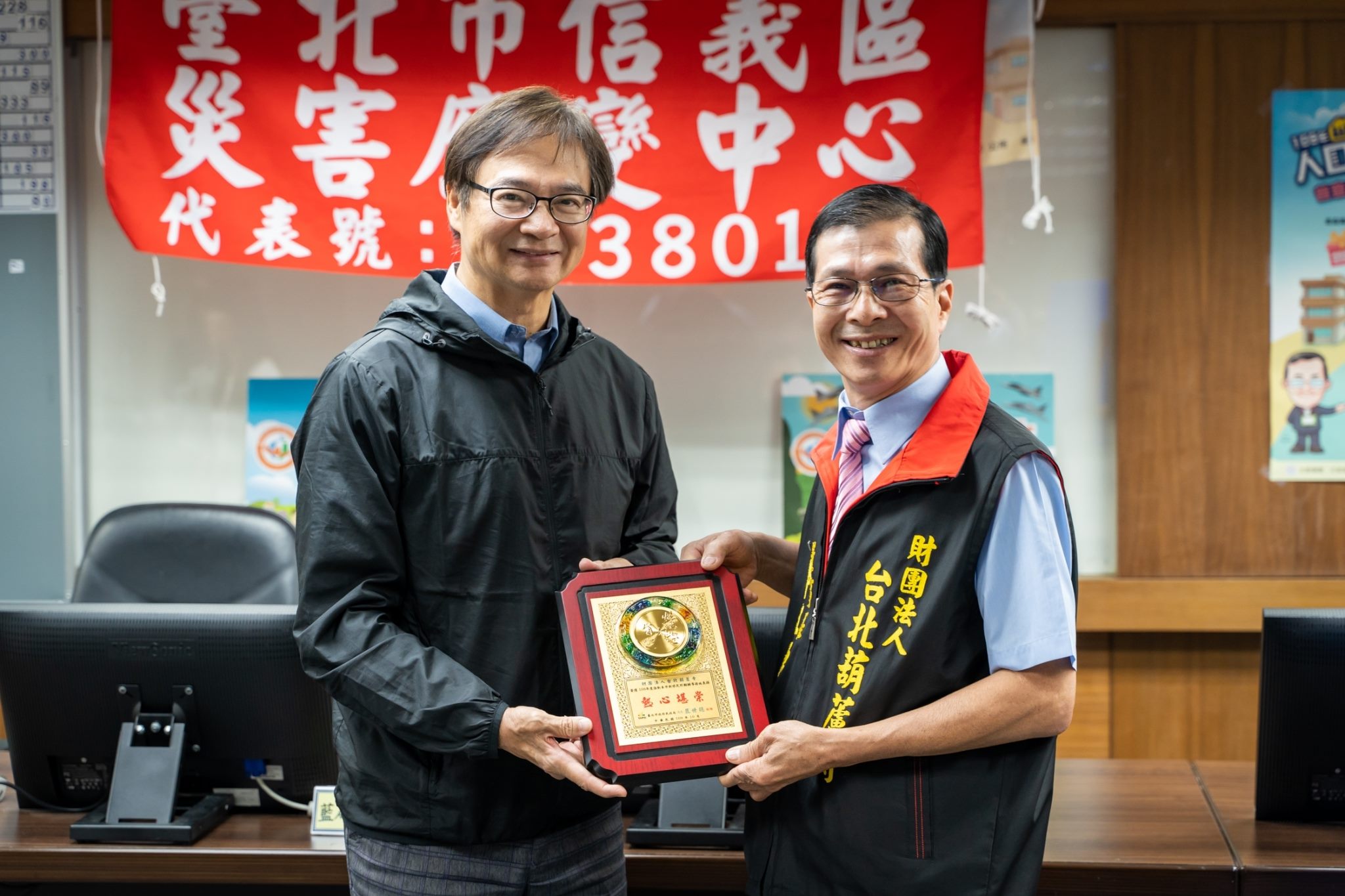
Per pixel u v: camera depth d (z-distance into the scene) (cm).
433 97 266
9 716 169
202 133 267
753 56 263
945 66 257
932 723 118
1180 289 274
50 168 284
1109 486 285
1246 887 152
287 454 294
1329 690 162
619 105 265
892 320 124
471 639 129
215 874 157
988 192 283
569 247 132
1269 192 272
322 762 169
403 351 133
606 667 128
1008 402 285
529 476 134
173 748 164
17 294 286
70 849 158
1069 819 173
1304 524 274
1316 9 267
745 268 265
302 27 266
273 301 294
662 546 151
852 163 261
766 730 121
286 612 163
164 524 221
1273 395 273
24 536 290
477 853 131
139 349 295
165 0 265
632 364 157
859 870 122
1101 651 280
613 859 144
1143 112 273
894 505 125
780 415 289
